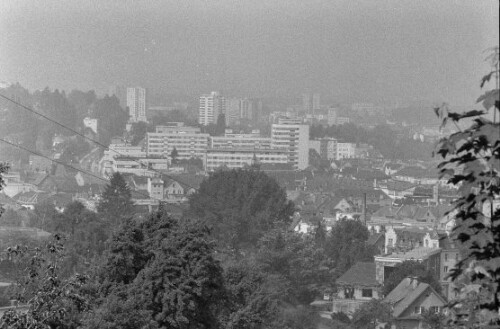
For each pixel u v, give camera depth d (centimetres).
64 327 4044
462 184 1723
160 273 6612
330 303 12850
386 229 19388
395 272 12938
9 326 3716
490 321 1789
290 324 10556
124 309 5991
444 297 10644
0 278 9619
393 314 10525
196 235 6944
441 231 16662
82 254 13175
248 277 7750
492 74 1669
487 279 1747
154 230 7075
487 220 1753
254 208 19412
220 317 7156
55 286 3897
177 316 6550
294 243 13788
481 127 1645
